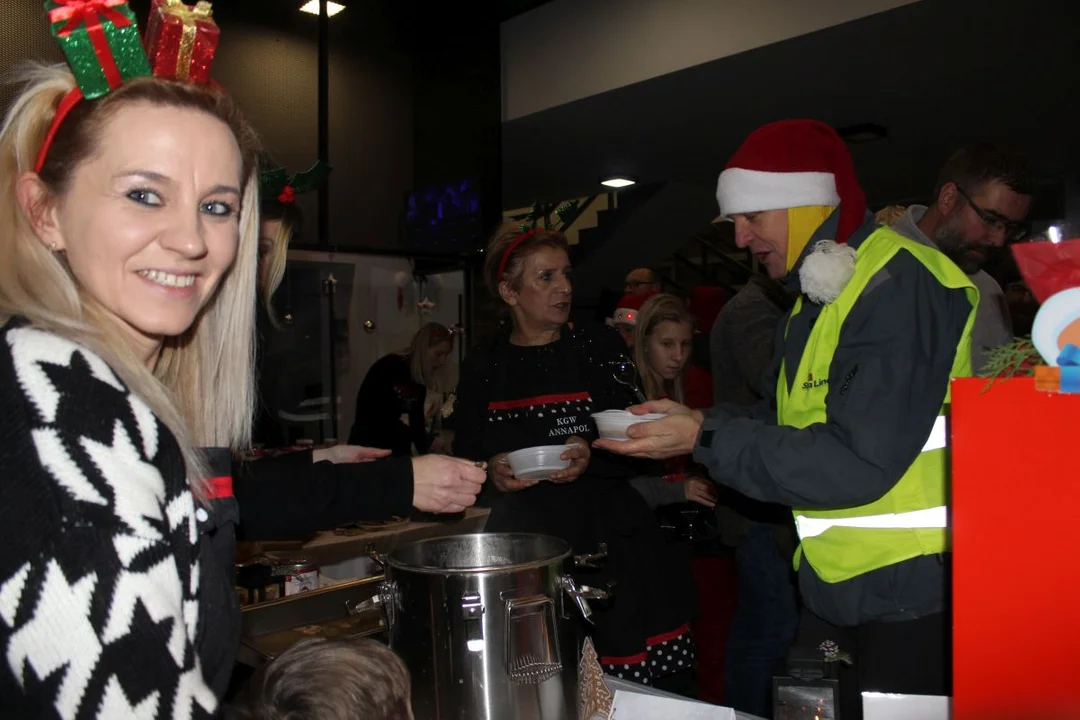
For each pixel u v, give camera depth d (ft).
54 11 2.13
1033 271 2.53
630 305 11.34
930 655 4.23
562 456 5.98
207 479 2.63
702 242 26.43
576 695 3.59
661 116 14.85
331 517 4.12
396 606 3.65
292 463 4.20
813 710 3.71
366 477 4.23
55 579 1.75
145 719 1.78
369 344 13.14
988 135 17.10
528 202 24.72
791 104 14.47
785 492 4.18
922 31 10.96
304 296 12.53
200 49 2.39
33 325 2.06
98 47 2.19
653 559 6.86
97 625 1.75
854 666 4.51
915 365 4.04
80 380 1.95
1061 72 12.94
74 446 1.85
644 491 7.93
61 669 1.73
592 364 7.04
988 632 2.54
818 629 4.71
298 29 12.80
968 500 2.56
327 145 13.00
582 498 6.66
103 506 1.82
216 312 3.02
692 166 20.03
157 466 2.05
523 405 6.91
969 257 6.30
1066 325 2.46
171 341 3.01
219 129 2.36
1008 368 2.69
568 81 13.74
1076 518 2.42
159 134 2.23
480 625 3.42
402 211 13.75
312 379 12.64
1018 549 2.49
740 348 7.89
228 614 2.60
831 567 4.40
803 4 11.02
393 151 13.70
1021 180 6.04
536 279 6.91
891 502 4.22
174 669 1.86
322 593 5.67
